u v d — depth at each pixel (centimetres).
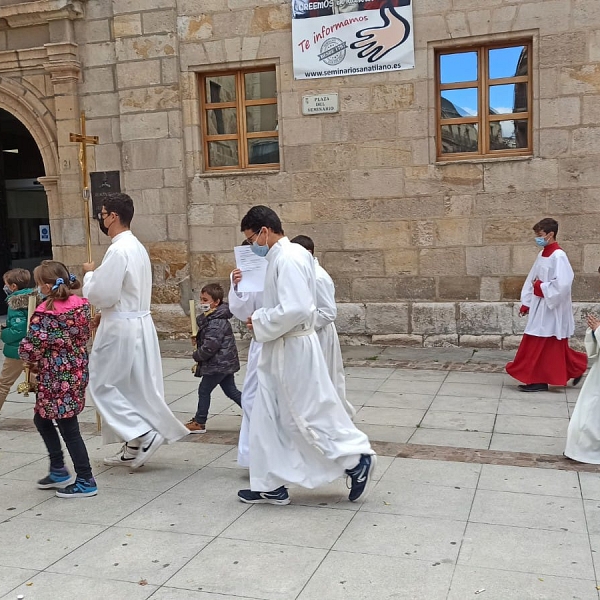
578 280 856
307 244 538
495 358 848
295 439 419
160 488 463
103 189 1021
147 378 488
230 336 585
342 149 923
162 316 1016
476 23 861
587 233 848
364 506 423
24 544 381
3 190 1277
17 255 1312
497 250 884
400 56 888
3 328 607
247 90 977
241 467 502
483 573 336
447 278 905
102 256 1035
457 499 431
